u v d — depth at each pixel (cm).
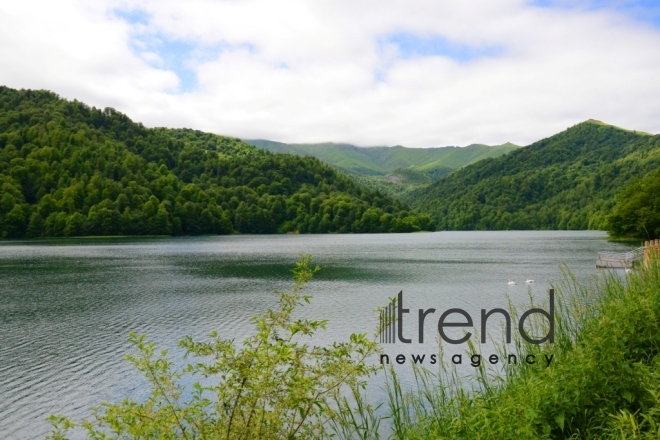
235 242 12588
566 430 627
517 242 11869
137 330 2756
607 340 705
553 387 639
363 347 646
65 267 6216
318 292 4025
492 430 588
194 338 2548
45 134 18312
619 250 7794
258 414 557
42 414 1625
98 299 3800
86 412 1630
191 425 612
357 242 12600
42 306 3500
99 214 14312
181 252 8900
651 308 832
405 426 934
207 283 4712
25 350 2358
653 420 529
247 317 3088
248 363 566
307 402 591
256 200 19250
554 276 4919
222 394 560
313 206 18938
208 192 18775
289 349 566
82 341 2520
